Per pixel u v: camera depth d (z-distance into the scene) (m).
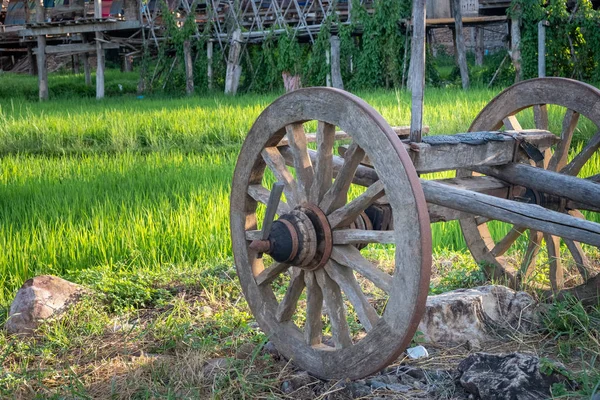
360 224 3.54
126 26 21.77
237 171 3.96
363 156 3.31
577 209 4.32
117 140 11.71
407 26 20.16
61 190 7.98
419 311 3.02
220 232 6.46
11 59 33.56
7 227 6.45
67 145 11.86
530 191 4.18
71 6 22.47
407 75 20.25
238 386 3.60
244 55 22.64
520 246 5.73
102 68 21.66
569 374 3.28
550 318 4.13
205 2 23.72
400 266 3.07
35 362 4.16
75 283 5.34
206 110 14.51
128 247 6.16
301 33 21.39
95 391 3.70
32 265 5.88
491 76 20.25
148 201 7.38
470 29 30.95
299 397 3.52
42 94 21.19
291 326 3.79
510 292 4.33
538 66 18.66
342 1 23.12
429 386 3.49
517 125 4.49
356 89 20.62
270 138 3.71
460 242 6.26
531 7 18.50
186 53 22.22
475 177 4.20
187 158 10.16
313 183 3.48
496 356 3.43
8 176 9.09
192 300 5.10
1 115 13.77
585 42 18.58
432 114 12.03
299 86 21.38
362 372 3.35
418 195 2.96
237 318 4.56
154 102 18.45
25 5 22.55
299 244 3.38
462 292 4.29
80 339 4.39
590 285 4.34
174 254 6.14
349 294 3.35
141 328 4.54
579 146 9.72
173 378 3.74
